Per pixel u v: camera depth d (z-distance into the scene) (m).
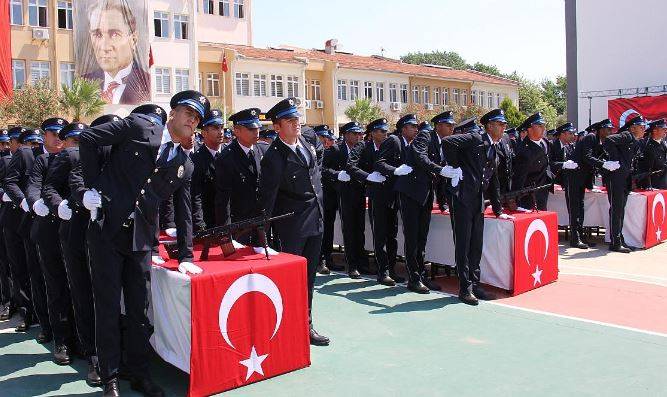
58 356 4.47
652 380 3.91
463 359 4.35
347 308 5.84
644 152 9.41
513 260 6.13
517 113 40.53
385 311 5.70
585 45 22.36
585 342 4.70
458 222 5.97
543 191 7.69
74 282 4.16
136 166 3.63
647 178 9.51
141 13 24.52
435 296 6.28
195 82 26.83
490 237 6.30
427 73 37.56
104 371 3.73
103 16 23.67
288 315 4.12
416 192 6.26
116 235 3.67
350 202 7.24
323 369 4.20
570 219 9.14
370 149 7.04
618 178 8.54
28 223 4.96
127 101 24.38
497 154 6.39
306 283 4.25
